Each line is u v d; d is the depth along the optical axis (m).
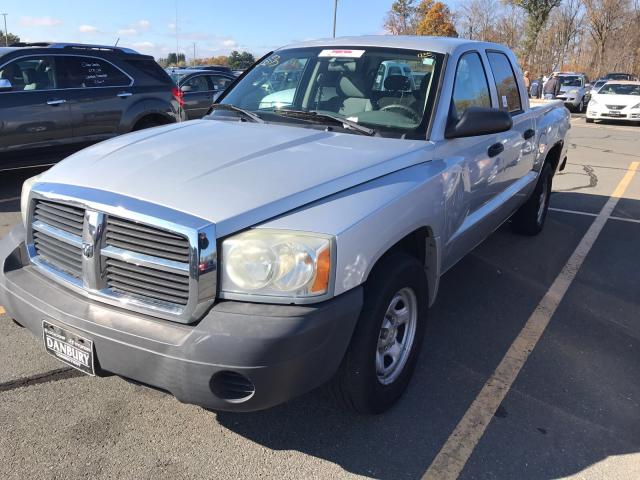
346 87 3.67
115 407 2.99
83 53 7.99
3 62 7.22
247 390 2.30
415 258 3.00
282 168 2.65
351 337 2.51
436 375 3.42
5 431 2.76
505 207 4.63
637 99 20.22
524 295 4.69
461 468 2.66
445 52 3.71
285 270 2.27
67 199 2.53
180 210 2.31
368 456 2.71
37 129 7.47
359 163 2.79
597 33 53.28
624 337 4.01
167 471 2.56
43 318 2.55
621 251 5.91
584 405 3.18
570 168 11.20
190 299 2.26
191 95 12.13
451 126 3.43
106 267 2.45
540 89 25.62
